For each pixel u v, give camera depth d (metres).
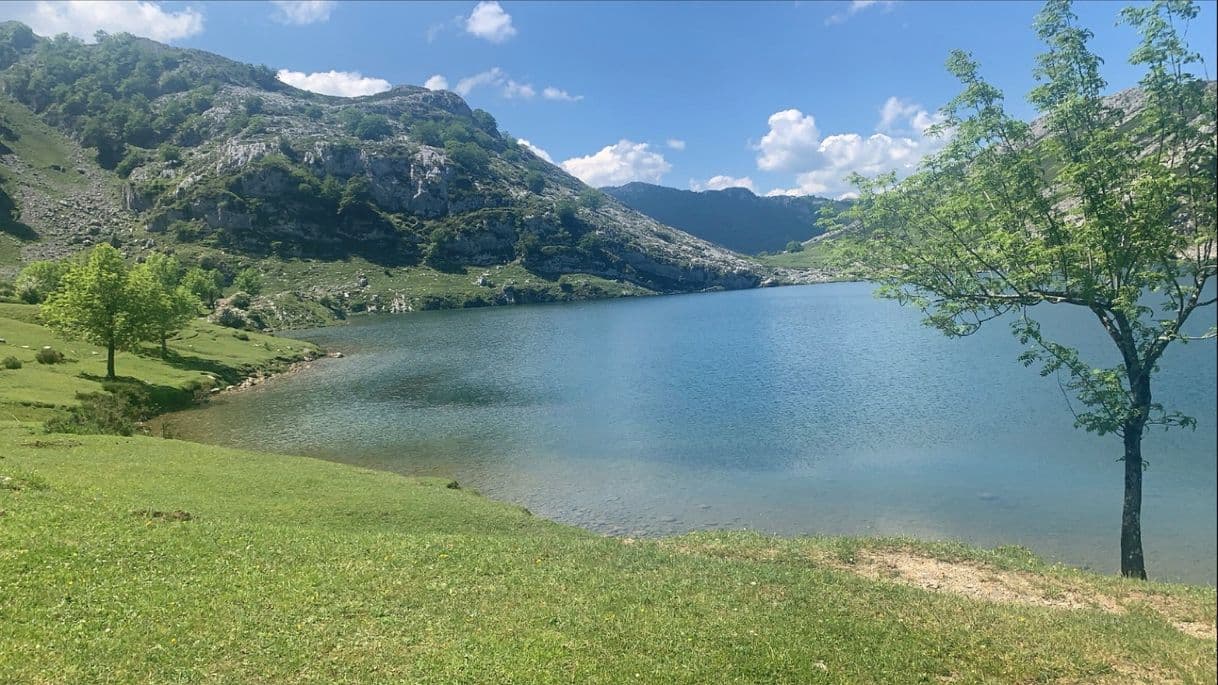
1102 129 21.09
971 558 22.47
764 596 16.69
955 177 24.14
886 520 33.16
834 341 106.69
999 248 22.42
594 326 152.62
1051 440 45.84
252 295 181.12
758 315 167.62
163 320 71.81
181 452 34.41
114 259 64.44
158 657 11.41
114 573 14.68
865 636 14.27
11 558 14.32
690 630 14.10
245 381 79.50
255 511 24.98
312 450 48.22
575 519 34.38
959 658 13.41
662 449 47.78
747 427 53.47
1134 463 22.73
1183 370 61.41
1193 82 19.62
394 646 12.57
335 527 24.41
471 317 188.38
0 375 55.56
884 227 25.55
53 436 34.84
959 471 40.28
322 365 95.31
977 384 65.81
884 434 49.50
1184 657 13.65
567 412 60.91
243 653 11.88
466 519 27.53
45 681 10.24
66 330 62.66
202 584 14.73
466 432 53.69
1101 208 20.06
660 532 32.44
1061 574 21.03
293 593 14.75
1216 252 19.66
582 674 11.95
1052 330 97.19
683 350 103.88
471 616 14.27
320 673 11.42
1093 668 13.11
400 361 98.38
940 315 25.72
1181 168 19.77
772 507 35.62
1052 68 22.38
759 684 12.07
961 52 22.72
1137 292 20.36
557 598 15.67
